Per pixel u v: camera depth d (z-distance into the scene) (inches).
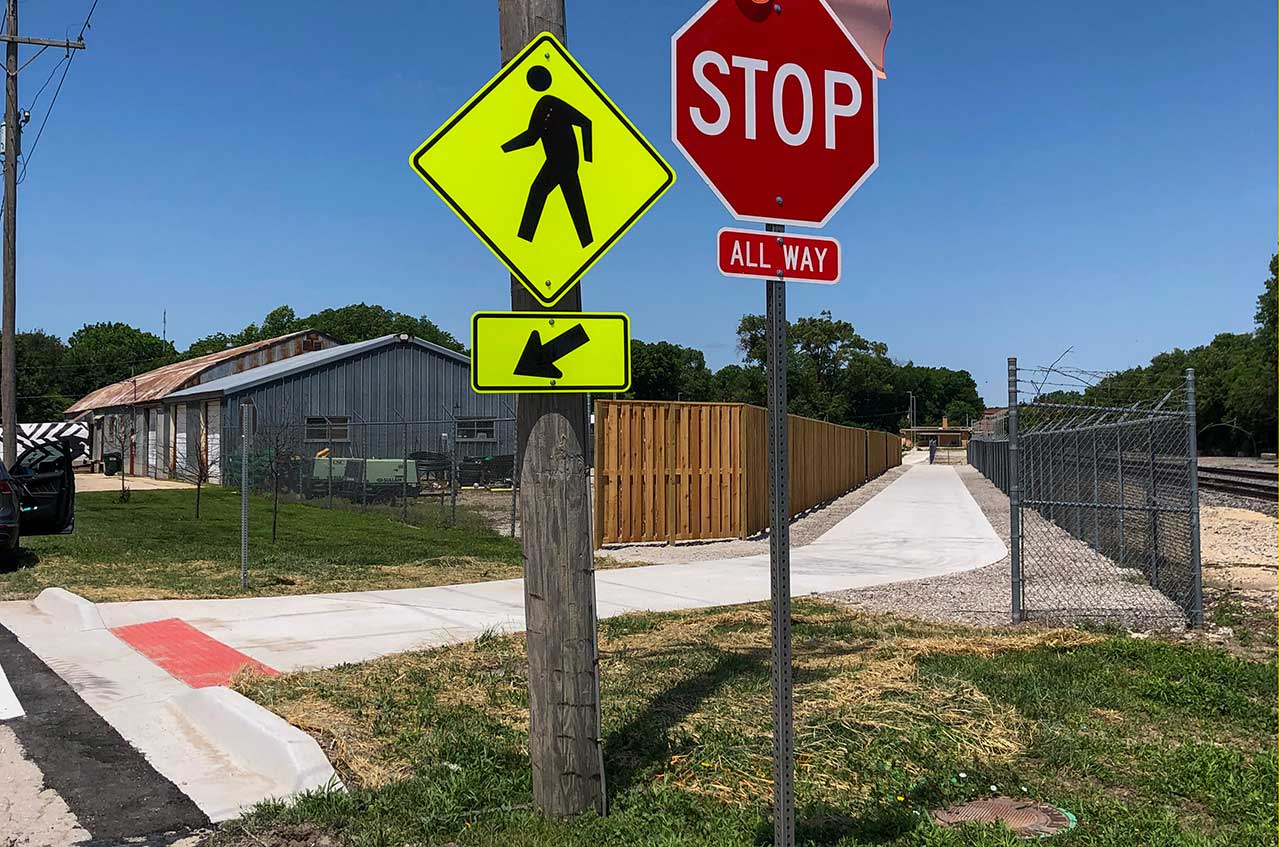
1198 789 171.3
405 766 180.4
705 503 612.7
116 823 160.7
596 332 155.6
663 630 308.8
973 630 312.3
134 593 372.2
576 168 155.9
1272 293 2596.0
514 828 152.1
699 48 121.9
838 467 1127.6
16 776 182.5
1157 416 397.4
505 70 152.9
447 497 1007.0
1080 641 288.7
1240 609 346.0
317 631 309.9
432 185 148.8
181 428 1280.8
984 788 172.7
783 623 124.0
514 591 400.2
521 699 221.6
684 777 173.8
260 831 154.9
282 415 1152.8
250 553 503.2
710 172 121.2
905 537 651.5
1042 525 714.2
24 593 375.2
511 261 152.5
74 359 3489.2
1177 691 228.2
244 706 207.8
